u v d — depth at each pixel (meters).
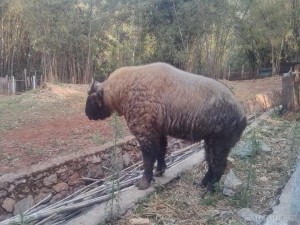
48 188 2.89
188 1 11.02
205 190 2.48
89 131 4.40
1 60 11.49
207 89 2.29
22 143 3.97
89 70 11.52
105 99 2.63
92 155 3.24
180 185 2.59
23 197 2.73
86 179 3.12
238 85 8.53
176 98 2.31
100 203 2.36
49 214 2.20
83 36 11.19
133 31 11.81
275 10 11.77
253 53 13.30
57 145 3.87
